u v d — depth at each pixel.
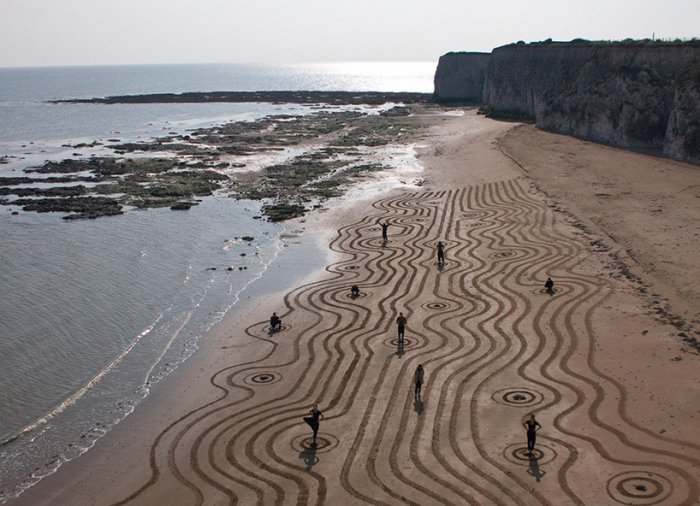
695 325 31.33
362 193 66.75
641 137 78.81
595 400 25.70
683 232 44.66
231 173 80.19
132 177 77.00
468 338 32.06
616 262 40.47
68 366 31.30
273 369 30.19
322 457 23.16
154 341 33.88
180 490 21.94
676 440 22.81
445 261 43.72
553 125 96.19
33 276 43.34
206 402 27.64
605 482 20.95
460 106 157.62
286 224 56.12
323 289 40.09
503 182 63.72
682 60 78.12
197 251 48.94
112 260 46.81
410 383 28.03
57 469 23.61
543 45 119.88
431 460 22.59
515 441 23.44
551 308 34.59
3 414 27.25
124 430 25.92
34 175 78.88
